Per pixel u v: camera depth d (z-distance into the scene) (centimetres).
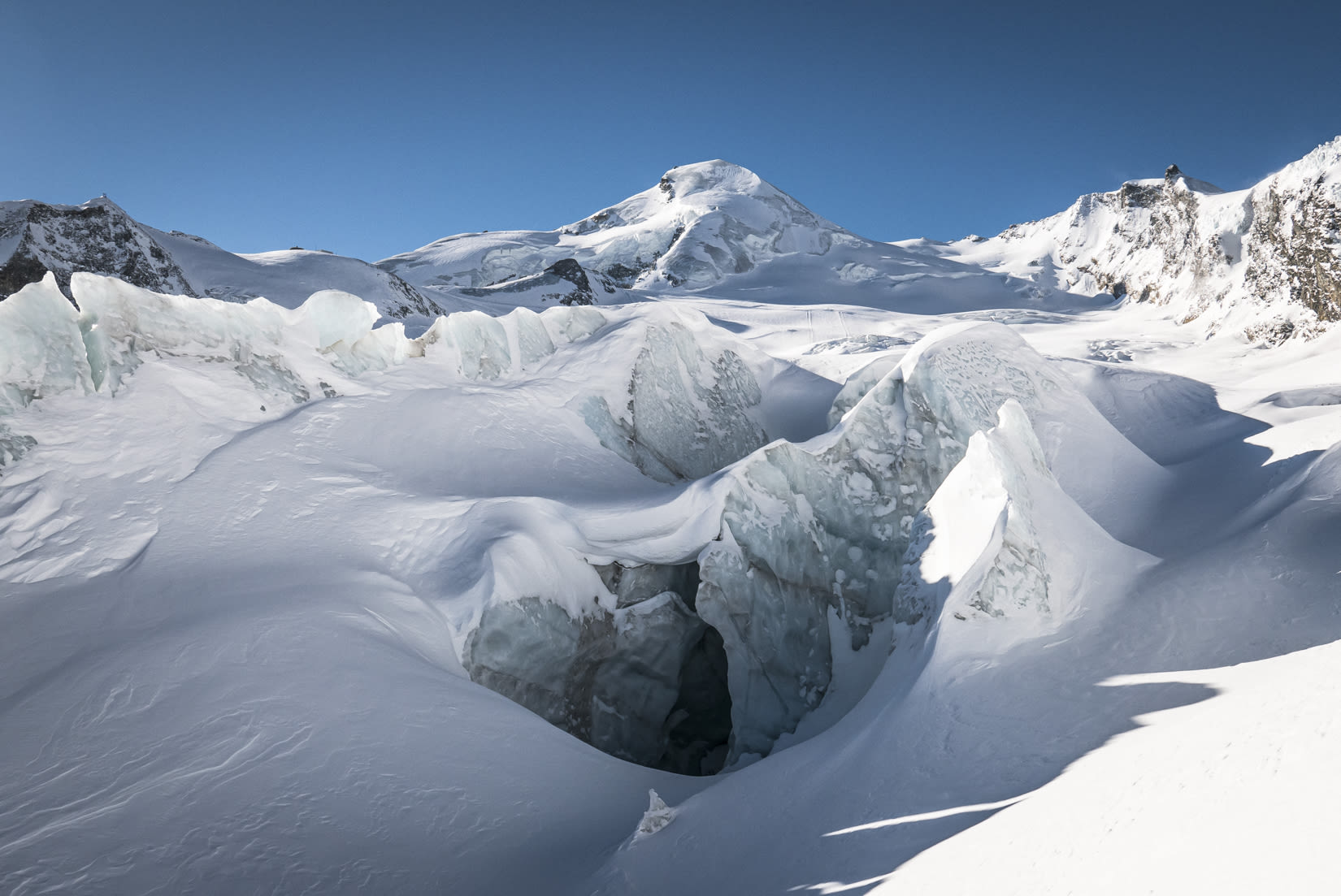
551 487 1319
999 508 962
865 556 1297
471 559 1061
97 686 725
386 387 1358
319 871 580
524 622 1034
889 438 1386
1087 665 783
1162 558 1039
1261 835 314
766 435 1880
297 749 690
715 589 1182
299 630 831
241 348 1236
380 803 659
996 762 635
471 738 776
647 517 1204
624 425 1552
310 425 1209
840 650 1227
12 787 618
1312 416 1631
